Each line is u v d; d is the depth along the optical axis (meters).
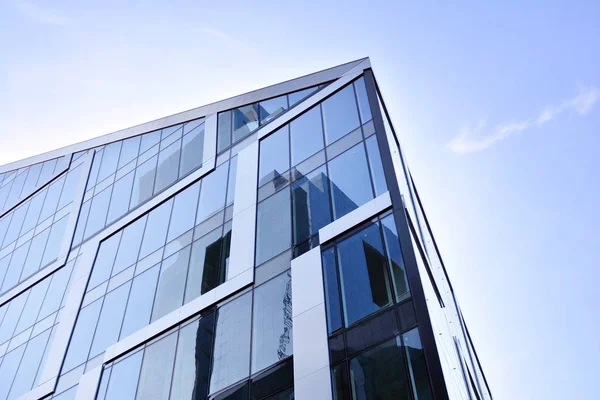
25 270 38.09
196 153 32.31
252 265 22.56
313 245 21.03
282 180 25.17
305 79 29.03
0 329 35.28
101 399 24.05
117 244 32.06
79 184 40.69
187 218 28.61
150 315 25.41
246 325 20.67
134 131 39.47
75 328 29.16
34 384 28.30
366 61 26.52
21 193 47.38
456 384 17.39
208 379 20.28
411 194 24.88
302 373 17.42
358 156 22.62
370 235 19.52
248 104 31.58
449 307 27.88
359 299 18.06
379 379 15.73
